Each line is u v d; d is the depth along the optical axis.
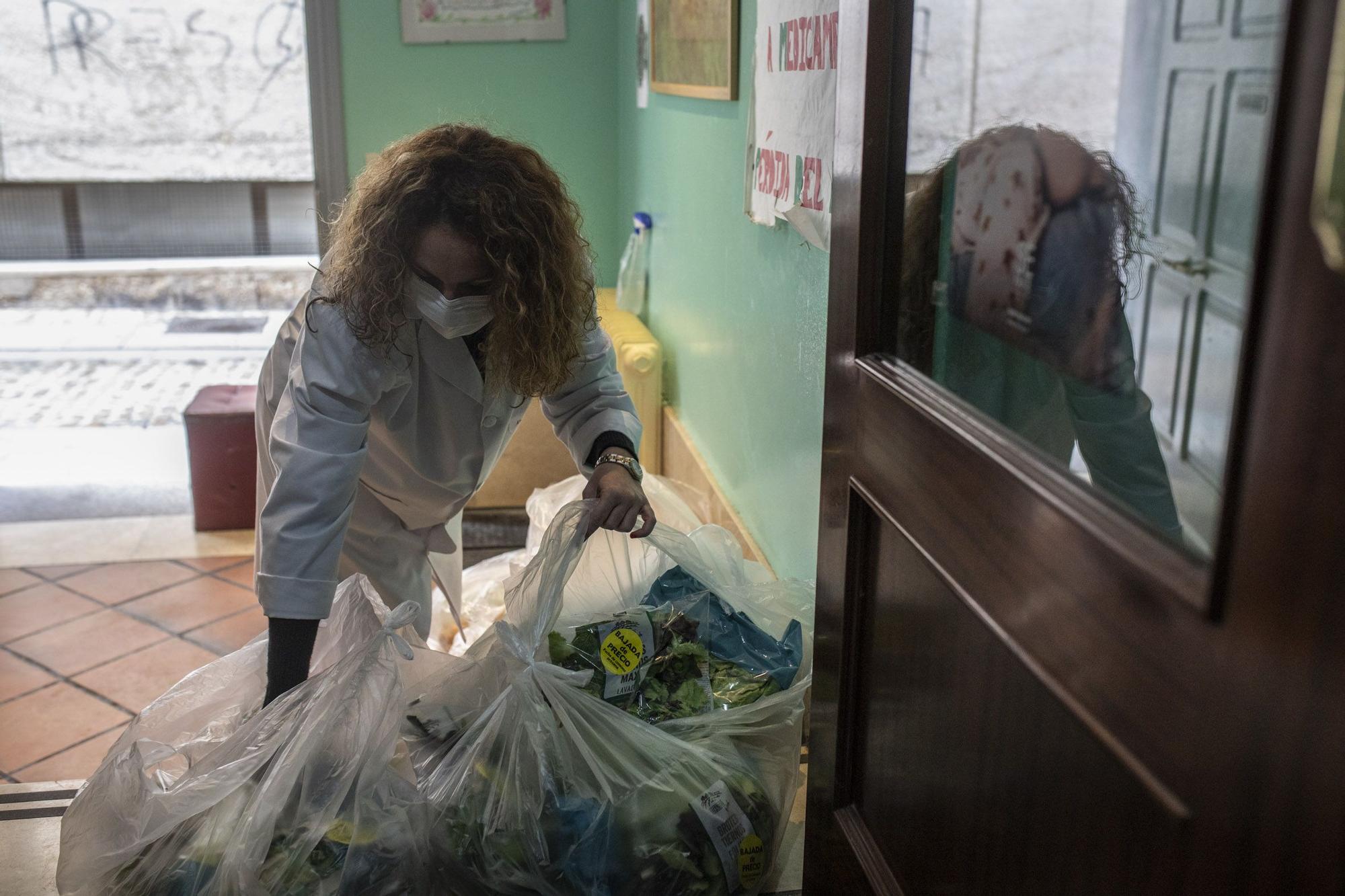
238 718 1.56
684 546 1.67
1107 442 0.84
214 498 3.27
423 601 1.90
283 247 5.41
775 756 1.58
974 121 1.05
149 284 5.49
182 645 2.60
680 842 1.37
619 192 4.04
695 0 2.64
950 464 1.01
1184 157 0.79
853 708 1.32
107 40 4.94
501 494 3.53
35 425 4.26
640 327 3.38
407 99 3.88
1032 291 0.96
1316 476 0.59
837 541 1.31
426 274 1.33
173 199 5.25
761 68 2.08
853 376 1.24
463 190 1.29
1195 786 0.69
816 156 1.77
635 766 1.41
